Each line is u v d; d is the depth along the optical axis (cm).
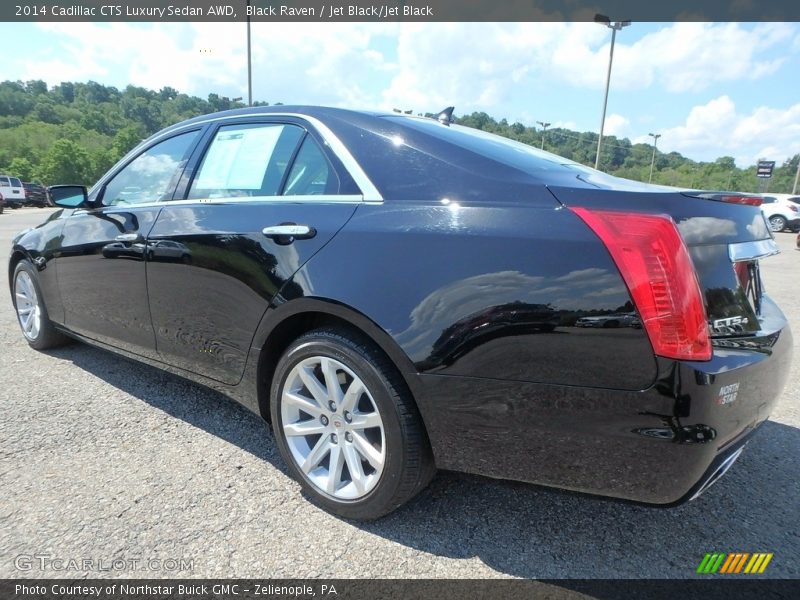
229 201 258
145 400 325
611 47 2447
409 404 194
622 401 160
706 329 161
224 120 286
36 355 405
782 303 656
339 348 205
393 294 191
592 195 178
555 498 235
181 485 237
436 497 234
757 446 285
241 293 236
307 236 217
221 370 258
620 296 159
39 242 377
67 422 294
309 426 224
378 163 219
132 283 296
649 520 221
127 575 182
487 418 180
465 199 194
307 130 246
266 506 223
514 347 172
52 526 206
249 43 1515
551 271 168
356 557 195
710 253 174
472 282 178
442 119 277
